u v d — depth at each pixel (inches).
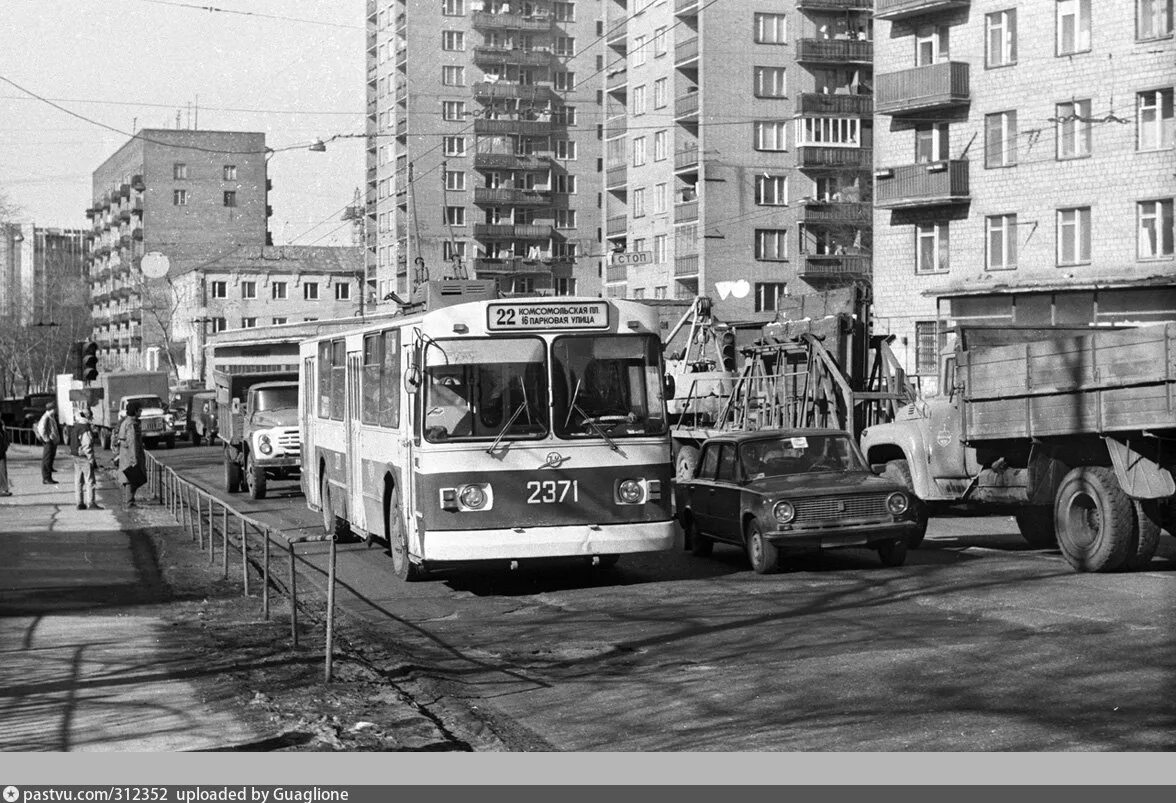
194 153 4938.5
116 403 2770.7
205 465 1913.1
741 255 2923.2
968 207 1936.5
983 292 1878.7
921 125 2006.6
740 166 2920.8
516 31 4128.9
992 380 657.6
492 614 542.0
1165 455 570.3
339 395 784.9
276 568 701.9
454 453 582.9
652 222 3154.5
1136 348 558.3
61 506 1114.7
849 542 625.6
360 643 466.6
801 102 2910.9
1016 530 821.9
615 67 3378.4
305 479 911.7
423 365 590.6
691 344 1167.0
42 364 5064.0
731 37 2913.4
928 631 456.8
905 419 735.1
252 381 1509.6
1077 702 339.3
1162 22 1716.3
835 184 2984.7
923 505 714.8
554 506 587.8
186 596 593.3
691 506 717.9
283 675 402.3
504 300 595.5
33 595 594.9
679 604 548.1
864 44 2947.8
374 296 4419.3
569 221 4210.1
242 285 4407.0
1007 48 1886.1
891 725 324.5
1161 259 1718.8
